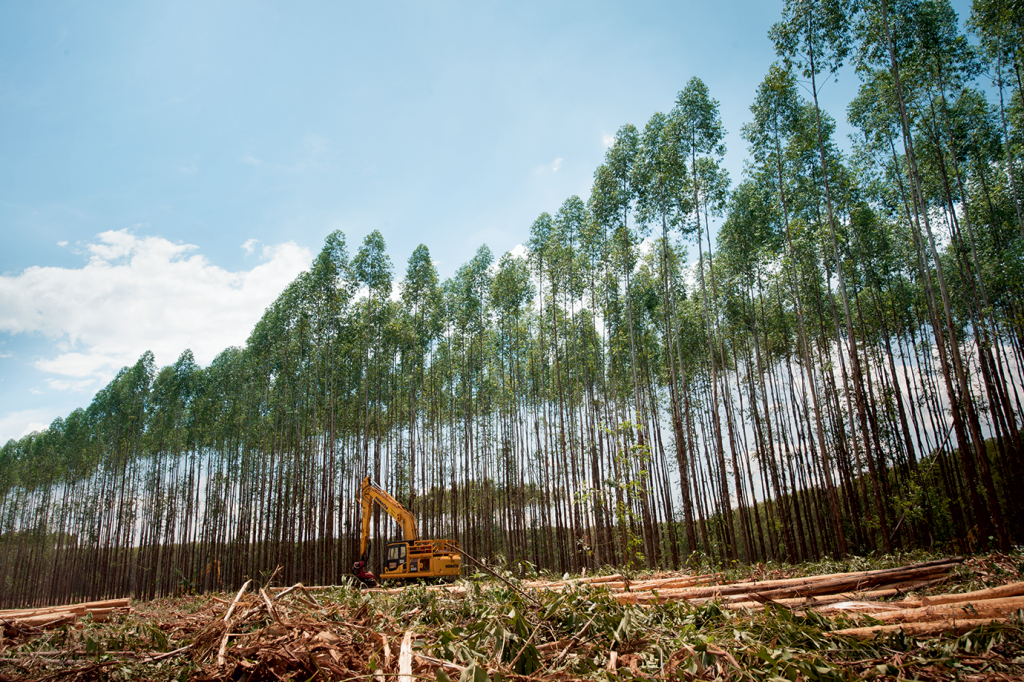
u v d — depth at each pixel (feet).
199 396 125.59
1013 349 63.67
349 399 106.32
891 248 68.39
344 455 103.55
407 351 97.96
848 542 60.80
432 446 101.60
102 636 18.47
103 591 123.65
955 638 13.34
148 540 133.80
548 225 86.48
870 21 47.11
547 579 32.27
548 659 13.12
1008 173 53.01
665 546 81.46
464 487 93.71
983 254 59.36
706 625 15.06
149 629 17.72
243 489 115.55
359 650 13.15
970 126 54.34
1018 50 43.80
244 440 122.11
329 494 85.25
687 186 60.70
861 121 60.49
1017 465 51.19
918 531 60.23
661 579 30.81
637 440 64.39
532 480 100.94
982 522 41.78
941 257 66.33
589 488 39.17
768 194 63.87
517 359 97.14
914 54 47.24
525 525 93.25
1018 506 48.52
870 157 61.21
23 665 15.16
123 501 130.41
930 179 57.16
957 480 68.64
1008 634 12.92
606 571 37.04
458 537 101.19
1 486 159.12
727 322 82.58
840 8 47.16
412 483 92.22
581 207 81.46
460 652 12.75
